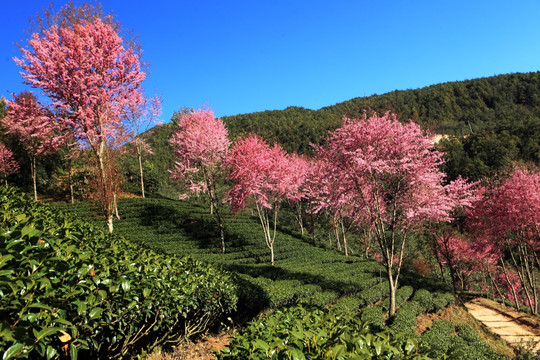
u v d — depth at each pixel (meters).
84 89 16.86
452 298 18.28
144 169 45.03
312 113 129.12
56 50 16.33
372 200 14.52
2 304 2.32
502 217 20.77
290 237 31.34
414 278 22.81
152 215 30.02
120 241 6.80
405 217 14.23
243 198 22.09
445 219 14.34
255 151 22.77
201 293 6.34
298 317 4.74
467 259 28.14
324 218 39.91
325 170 14.52
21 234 2.75
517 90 101.06
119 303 3.88
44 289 2.78
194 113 28.58
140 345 5.03
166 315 5.07
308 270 19.41
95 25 17.36
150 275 4.82
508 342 15.13
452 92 106.00
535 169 23.25
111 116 18.56
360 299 14.08
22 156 34.25
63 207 29.34
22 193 7.36
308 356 2.57
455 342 10.60
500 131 62.59
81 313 3.11
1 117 32.34
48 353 2.42
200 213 32.59
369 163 12.59
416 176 13.02
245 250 24.52
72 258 3.38
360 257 28.31
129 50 18.61
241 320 8.86
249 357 2.87
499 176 23.77
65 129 17.83
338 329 3.44
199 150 24.72
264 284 13.02
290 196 26.33
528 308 21.83
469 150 58.47
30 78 16.05
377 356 2.64
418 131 13.52
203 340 7.00
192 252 22.55
